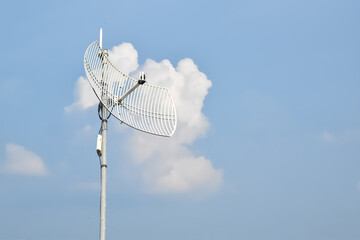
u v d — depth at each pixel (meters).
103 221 22.03
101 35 24.56
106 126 23.34
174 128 24.78
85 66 22.70
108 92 23.48
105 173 22.72
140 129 23.83
